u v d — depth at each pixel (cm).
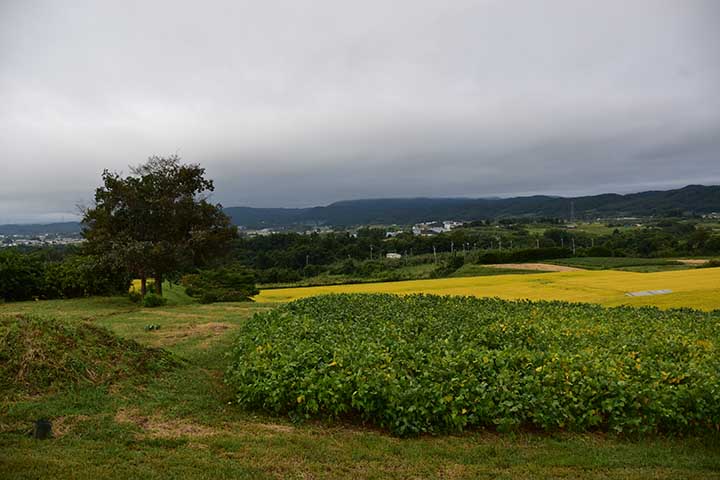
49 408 827
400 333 1231
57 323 1113
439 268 6606
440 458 707
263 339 1111
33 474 598
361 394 798
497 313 1664
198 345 1487
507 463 693
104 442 724
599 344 1214
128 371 1044
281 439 757
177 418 846
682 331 1381
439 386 816
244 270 4309
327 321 1412
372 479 639
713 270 4469
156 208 3053
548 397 811
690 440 781
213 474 631
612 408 800
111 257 2833
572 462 691
